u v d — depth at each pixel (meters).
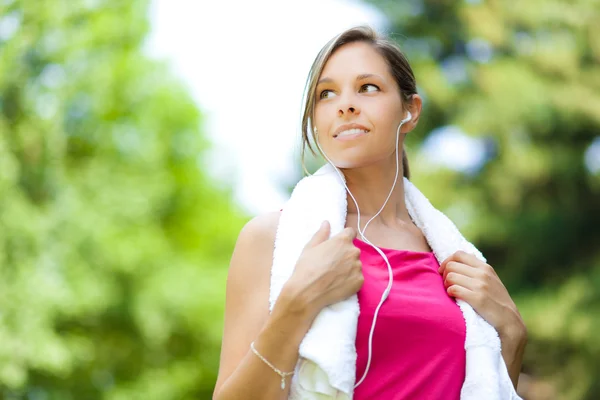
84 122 16.08
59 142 15.16
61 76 15.13
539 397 14.33
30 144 14.40
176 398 17.44
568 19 15.33
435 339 2.55
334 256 2.49
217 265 19.50
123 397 15.80
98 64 15.55
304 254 2.51
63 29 14.99
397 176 2.92
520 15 15.82
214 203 21.53
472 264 2.80
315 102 2.86
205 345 17.97
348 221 2.82
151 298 15.73
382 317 2.52
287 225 2.68
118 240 14.85
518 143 15.11
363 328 2.51
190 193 20.64
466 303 2.69
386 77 2.82
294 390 2.44
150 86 17.16
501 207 15.38
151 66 17.06
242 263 2.66
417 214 3.04
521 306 14.50
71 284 13.70
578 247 15.62
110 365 16.09
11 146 14.06
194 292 16.67
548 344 14.16
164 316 15.99
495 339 2.64
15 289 12.66
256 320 2.58
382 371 2.51
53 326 14.03
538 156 14.95
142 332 15.99
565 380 14.09
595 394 13.95
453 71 17.55
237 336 2.59
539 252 15.52
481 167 15.98
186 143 20.03
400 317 2.53
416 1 17.80
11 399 13.43
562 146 15.21
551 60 15.05
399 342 2.52
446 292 2.73
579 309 14.05
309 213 2.70
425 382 2.52
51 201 14.44
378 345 2.51
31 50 14.77
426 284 2.68
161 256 16.36
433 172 15.80
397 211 2.97
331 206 2.73
